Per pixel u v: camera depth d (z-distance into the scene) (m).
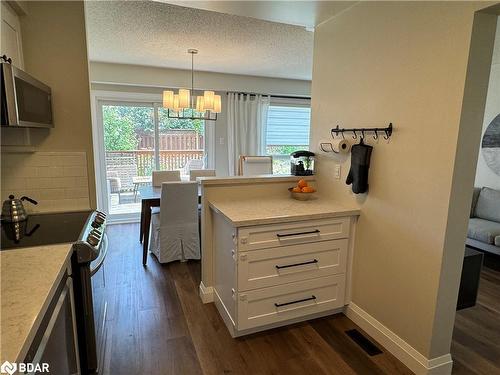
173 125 5.19
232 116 5.24
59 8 1.98
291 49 3.62
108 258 3.54
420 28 1.67
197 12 2.60
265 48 3.58
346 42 2.22
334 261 2.20
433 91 1.62
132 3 2.42
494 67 3.87
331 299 2.25
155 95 4.86
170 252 3.35
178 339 2.09
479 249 3.45
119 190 5.07
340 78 2.31
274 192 2.60
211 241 2.48
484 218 3.78
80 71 2.07
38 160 2.07
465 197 1.61
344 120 2.28
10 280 1.05
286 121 5.87
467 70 1.46
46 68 2.01
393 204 1.90
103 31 3.02
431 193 1.66
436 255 1.66
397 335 1.93
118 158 4.97
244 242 1.91
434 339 1.72
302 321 2.28
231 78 5.04
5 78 1.39
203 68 4.63
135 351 1.97
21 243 1.46
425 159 1.68
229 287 2.11
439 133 1.60
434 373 1.75
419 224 1.74
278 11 2.23
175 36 3.18
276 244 2.00
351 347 2.02
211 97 3.56
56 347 1.09
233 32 3.06
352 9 2.15
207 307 2.49
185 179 5.27
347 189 2.31
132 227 4.80
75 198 2.18
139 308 2.47
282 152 5.93
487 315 2.41
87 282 1.50
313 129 2.67
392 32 1.84
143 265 3.35
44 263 1.20
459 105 1.50
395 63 1.83
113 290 2.77
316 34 2.56
